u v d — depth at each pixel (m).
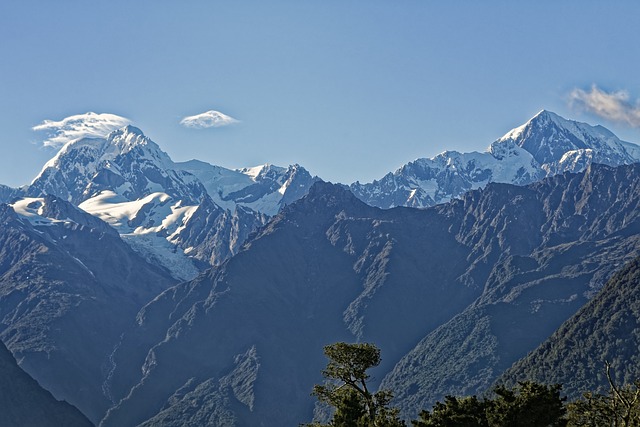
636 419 197.62
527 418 199.00
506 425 198.88
